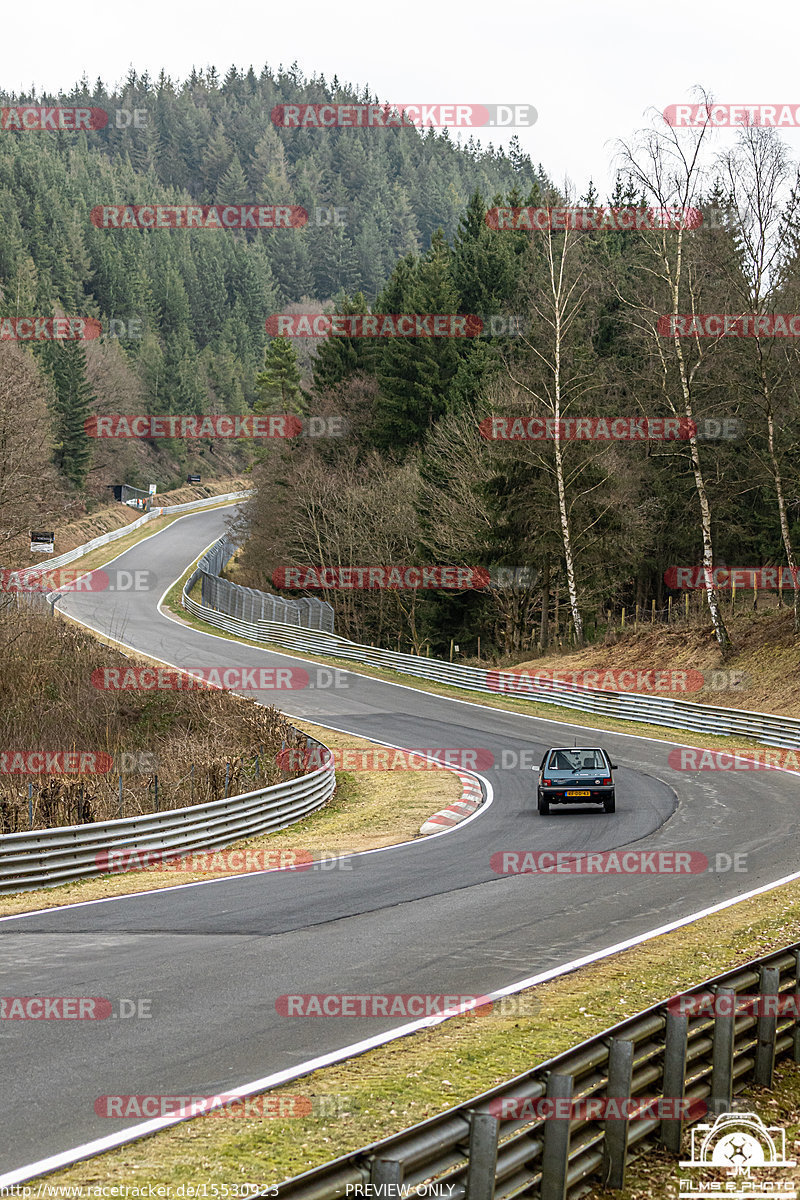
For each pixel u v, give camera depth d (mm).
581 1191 10039
